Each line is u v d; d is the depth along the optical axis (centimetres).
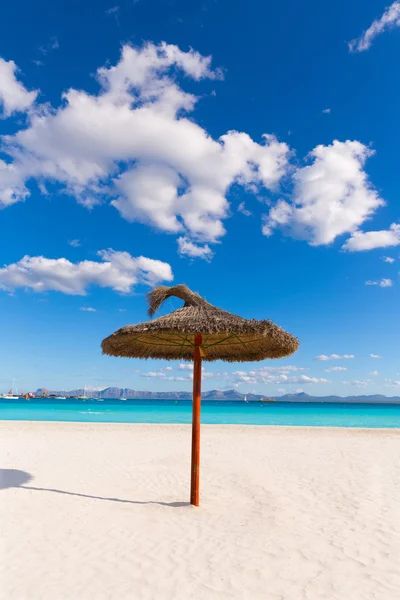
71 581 396
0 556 446
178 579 404
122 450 1217
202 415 4097
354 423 3095
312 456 1163
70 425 2119
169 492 739
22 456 1078
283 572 422
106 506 639
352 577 412
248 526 558
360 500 696
